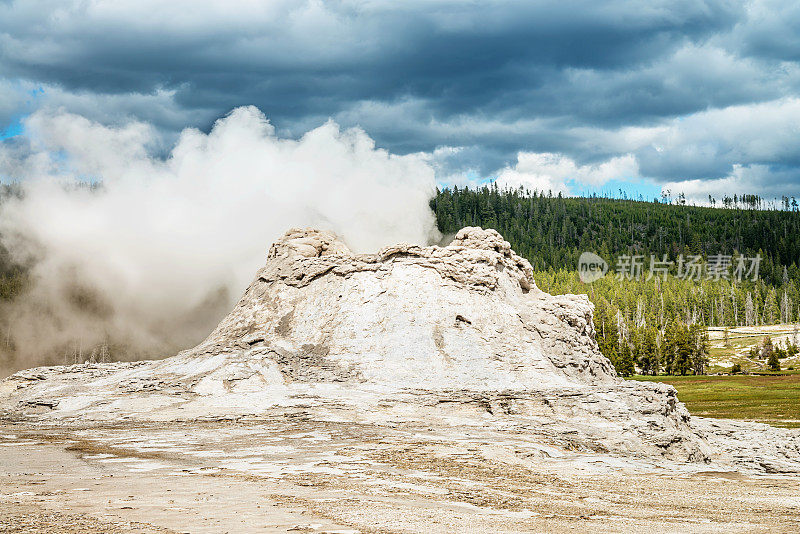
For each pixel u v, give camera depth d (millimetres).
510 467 50344
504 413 77000
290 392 84500
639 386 81812
